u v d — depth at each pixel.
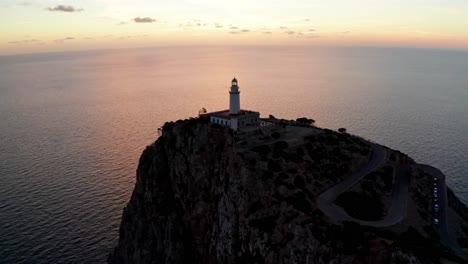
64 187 166.75
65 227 135.62
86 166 192.50
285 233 88.81
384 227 88.00
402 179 113.94
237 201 100.88
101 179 175.38
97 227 136.00
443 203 106.38
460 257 78.12
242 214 98.69
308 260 81.69
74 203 152.00
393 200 101.75
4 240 127.19
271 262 87.38
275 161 106.94
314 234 83.50
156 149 126.50
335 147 122.81
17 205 150.00
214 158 115.44
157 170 121.88
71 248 124.69
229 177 105.31
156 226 113.88
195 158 115.44
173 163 120.00
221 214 103.12
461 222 100.81
